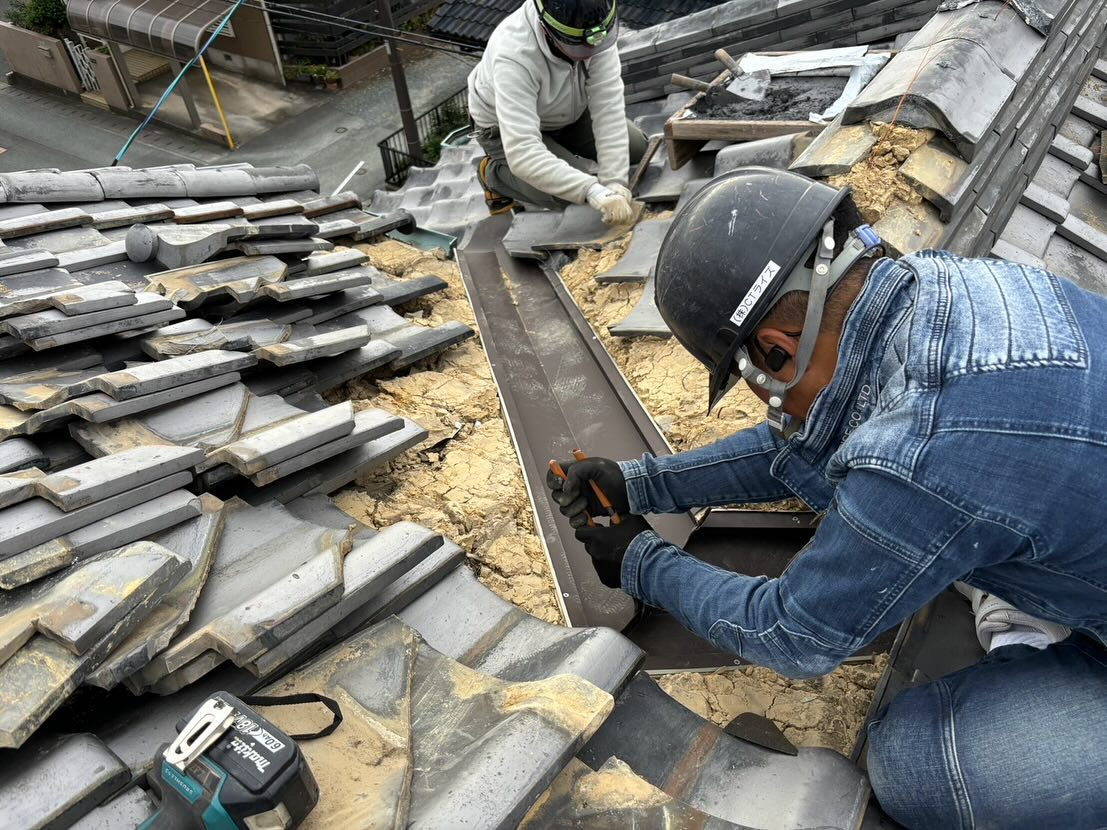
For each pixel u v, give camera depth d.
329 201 4.08
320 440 1.97
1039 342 1.14
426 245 4.53
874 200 2.56
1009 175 3.06
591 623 2.12
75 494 1.58
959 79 2.80
